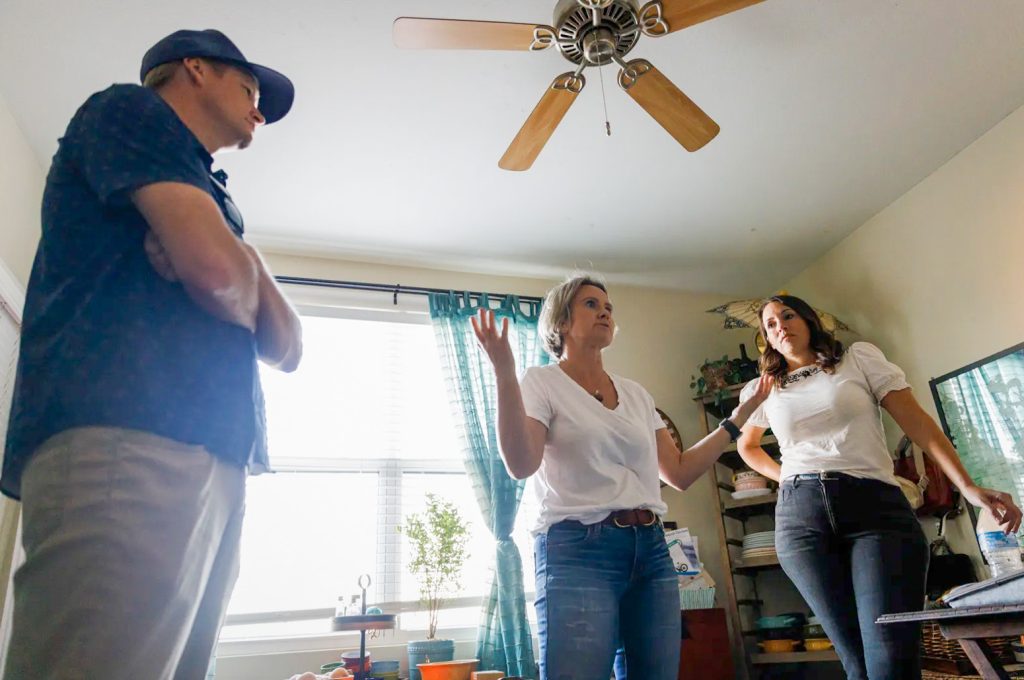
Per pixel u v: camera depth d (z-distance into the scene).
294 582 3.24
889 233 3.63
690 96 2.85
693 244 3.93
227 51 1.11
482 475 3.47
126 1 2.28
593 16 2.04
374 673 2.84
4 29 2.35
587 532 1.47
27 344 0.83
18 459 0.77
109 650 0.69
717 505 3.78
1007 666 2.48
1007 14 2.53
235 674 3.03
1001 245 3.01
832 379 2.20
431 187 3.31
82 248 0.85
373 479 3.55
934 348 3.33
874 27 2.56
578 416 1.58
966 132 3.12
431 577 3.21
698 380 4.08
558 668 1.36
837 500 2.02
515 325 3.94
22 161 2.77
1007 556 2.68
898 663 1.78
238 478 0.89
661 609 1.49
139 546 0.73
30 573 0.71
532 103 2.83
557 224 3.67
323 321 3.75
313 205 3.38
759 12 2.46
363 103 2.78
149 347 0.82
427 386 3.82
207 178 0.92
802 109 2.95
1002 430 2.92
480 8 2.38
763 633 3.50
